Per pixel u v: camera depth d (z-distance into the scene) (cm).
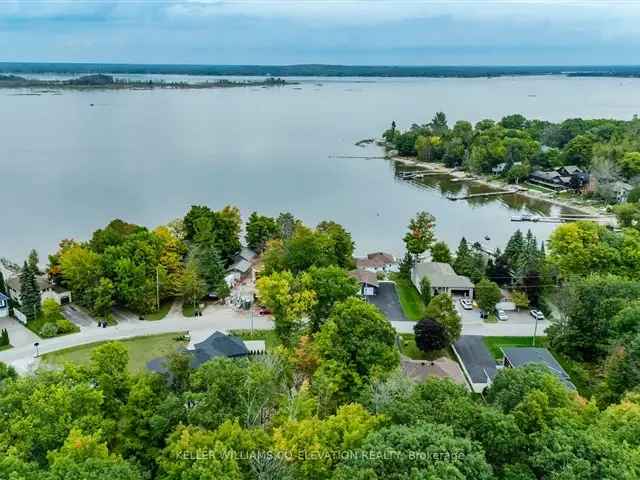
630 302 5347
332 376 4644
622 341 4706
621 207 10788
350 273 7912
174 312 7200
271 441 3291
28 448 3253
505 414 3450
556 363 5556
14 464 2853
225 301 7556
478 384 5438
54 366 5422
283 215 9656
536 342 6462
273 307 6081
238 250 9156
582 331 5778
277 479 3008
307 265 7262
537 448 3023
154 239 7494
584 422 3469
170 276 7338
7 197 12662
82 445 3083
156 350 6184
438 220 12112
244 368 4047
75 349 6159
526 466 2955
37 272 7756
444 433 2941
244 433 3244
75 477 2747
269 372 4056
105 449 3142
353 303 5169
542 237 10894
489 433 3123
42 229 10588
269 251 7869
